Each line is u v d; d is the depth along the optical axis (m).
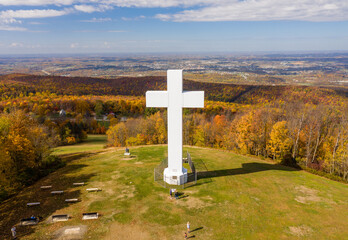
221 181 27.53
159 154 37.84
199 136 60.62
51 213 20.56
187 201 22.81
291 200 23.47
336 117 54.22
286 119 56.53
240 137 45.50
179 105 24.81
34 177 28.53
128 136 64.88
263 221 19.91
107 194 24.02
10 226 18.75
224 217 20.34
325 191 25.69
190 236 17.88
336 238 17.95
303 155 44.41
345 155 35.38
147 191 24.64
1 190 24.42
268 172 31.23
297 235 18.25
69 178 28.30
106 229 18.44
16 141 28.42
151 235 17.92
